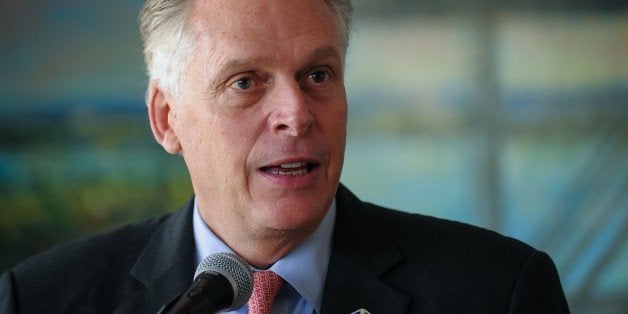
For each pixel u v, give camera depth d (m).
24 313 3.26
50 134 11.12
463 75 11.43
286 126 2.88
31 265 3.45
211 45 2.97
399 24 11.36
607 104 11.47
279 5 2.93
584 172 11.45
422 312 3.10
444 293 3.12
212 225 3.25
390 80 11.41
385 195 11.45
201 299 2.46
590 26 11.41
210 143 3.03
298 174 2.97
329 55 2.99
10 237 11.13
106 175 11.19
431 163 11.48
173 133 3.33
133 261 3.40
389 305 3.11
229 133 2.96
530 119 11.48
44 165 11.15
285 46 2.91
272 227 2.97
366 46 11.36
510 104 11.45
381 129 11.41
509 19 11.40
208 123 3.02
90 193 11.21
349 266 3.21
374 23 11.33
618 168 11.41
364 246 3.27
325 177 3.00
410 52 11.40
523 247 3.27
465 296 3.10
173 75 3.16
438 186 11.48
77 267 3.39
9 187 11.12
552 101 11.45
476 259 3.20
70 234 11.21
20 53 11.02
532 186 11.49
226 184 3.02
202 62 3.00
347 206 3.40
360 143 11.41
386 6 11.30
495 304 3.07
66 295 3.30
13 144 11.09
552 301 3.13
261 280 3.13
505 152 11.48
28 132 11.09
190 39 3.05
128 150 11.18
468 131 11.46
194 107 3.07
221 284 2.53
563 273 11.44
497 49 11.41
